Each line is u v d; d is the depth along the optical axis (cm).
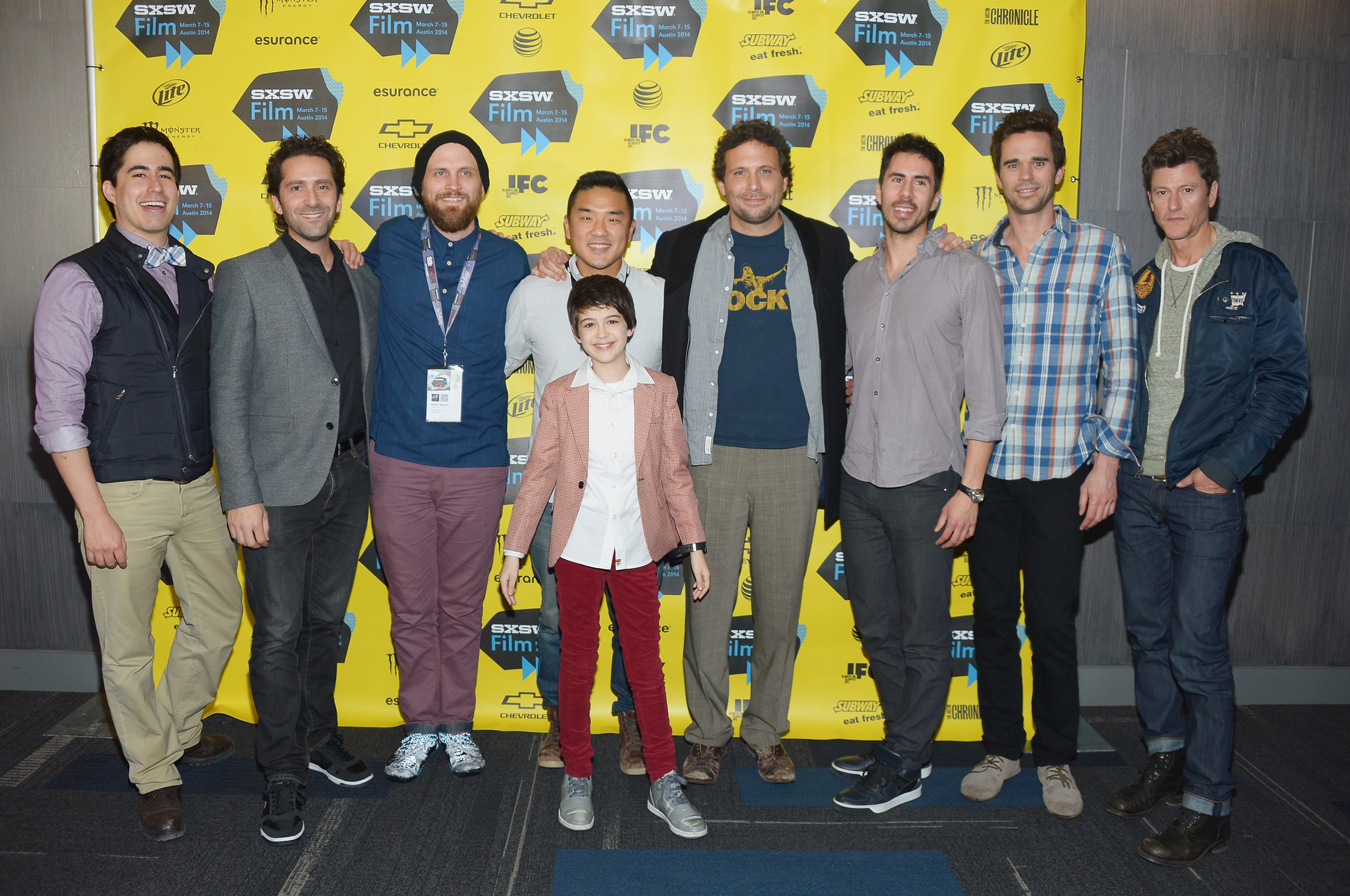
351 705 310
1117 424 240
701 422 251
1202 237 237
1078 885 218
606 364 234
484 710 310
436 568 262
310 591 255
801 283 249
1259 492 323
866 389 248
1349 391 321
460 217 244
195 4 292
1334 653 330
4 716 304
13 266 312
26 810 246
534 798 257
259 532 227
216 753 281
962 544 265
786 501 251
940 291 236
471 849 229
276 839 229
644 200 299
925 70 295
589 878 217
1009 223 255
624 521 235
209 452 240
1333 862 228
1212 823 230
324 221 234
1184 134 232
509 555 236
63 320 213
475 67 294
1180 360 237
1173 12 305
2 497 318
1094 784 269
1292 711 322
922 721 249
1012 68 295
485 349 253
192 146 296
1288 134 312
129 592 228
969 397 236
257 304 229
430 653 265
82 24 302
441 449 248
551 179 299
